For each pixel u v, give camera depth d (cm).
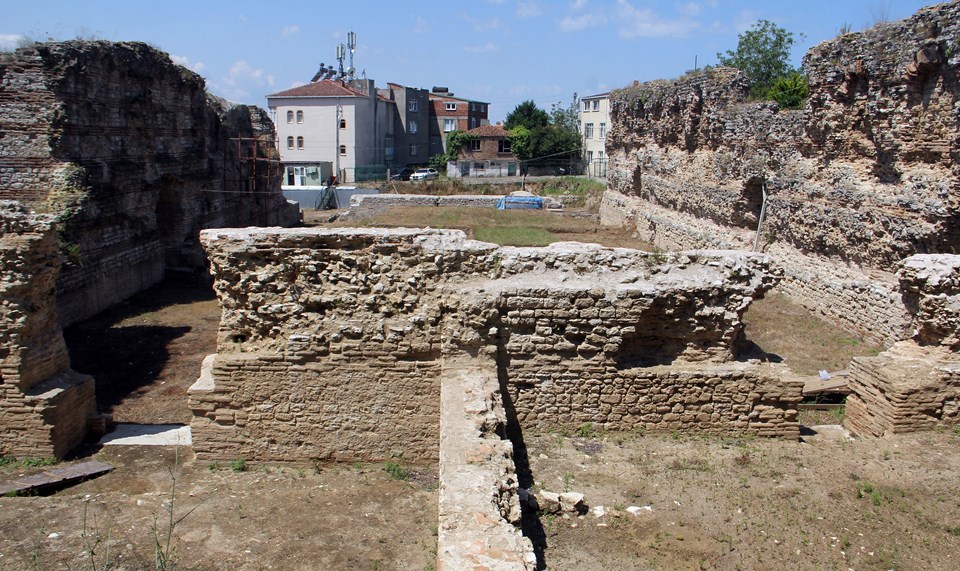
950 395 1078
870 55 1888
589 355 981
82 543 761
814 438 1066
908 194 1742
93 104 2277
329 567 721
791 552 724
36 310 1163
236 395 1002
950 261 1165
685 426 1007
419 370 987
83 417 1224
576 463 910
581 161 7769
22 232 1140
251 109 4103
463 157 7625
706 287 988
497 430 828
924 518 796
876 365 1137
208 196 3297
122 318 2245
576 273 994
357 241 973
